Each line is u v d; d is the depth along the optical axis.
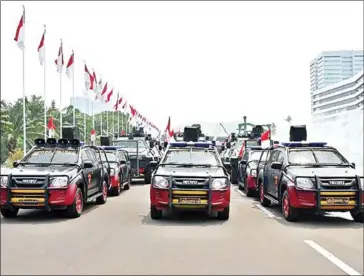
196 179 10.70
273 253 7.61
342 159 11.95
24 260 7.14
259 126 28.30
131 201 15.29
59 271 6.53
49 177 10.98
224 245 8.22
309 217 11.53
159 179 10.86
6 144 43.78
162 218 11.30
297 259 7.21
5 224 10.44
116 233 9.34
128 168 19.88
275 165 11.80
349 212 11.19
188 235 9.14
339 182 10.31
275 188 12.42
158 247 8.05
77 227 10.04
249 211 12.75
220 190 10.73
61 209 11.37
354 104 76.19
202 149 12.55
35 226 10.16
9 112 48.22
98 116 63.78
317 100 91.19
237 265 6.84
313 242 8.48
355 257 7.34
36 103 50.78
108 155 18.27
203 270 6.57
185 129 21.31
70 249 7.88
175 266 6.79
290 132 16.66
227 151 28.33
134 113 51.50
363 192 10.28
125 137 26.11
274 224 10.49
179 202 10.61
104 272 6.48
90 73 33.88
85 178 12.29
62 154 12.55
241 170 19.14
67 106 55.88
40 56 28.05
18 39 25.58
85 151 13.30
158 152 26.92
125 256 7.39
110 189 16.55
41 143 13.13
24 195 10.80
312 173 10.65
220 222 10.76
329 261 7.08
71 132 15.79
